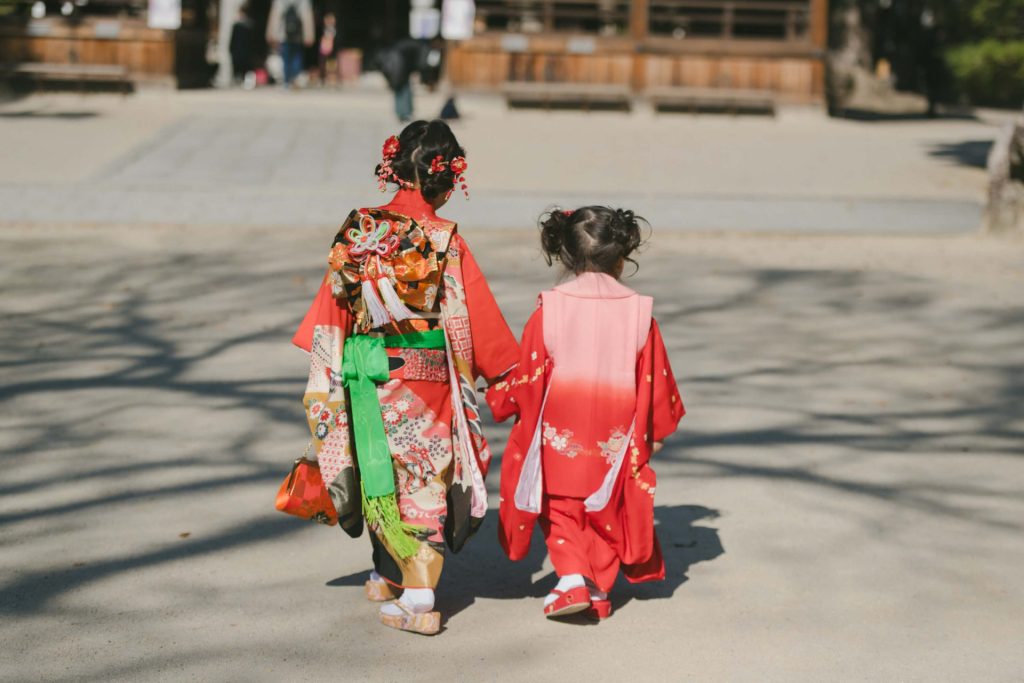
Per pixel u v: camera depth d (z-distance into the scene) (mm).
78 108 20578
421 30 27922
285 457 5234
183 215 11375
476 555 4352
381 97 23859
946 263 10047
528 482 3684
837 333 7711
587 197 13031
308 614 3748
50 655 3418
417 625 3586
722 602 3883
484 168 15172
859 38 29891
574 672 3387
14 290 8320
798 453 5410
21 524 4414
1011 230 11234
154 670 3346
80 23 22000
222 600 3832
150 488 4824
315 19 29750
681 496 4859
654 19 22828
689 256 10156
